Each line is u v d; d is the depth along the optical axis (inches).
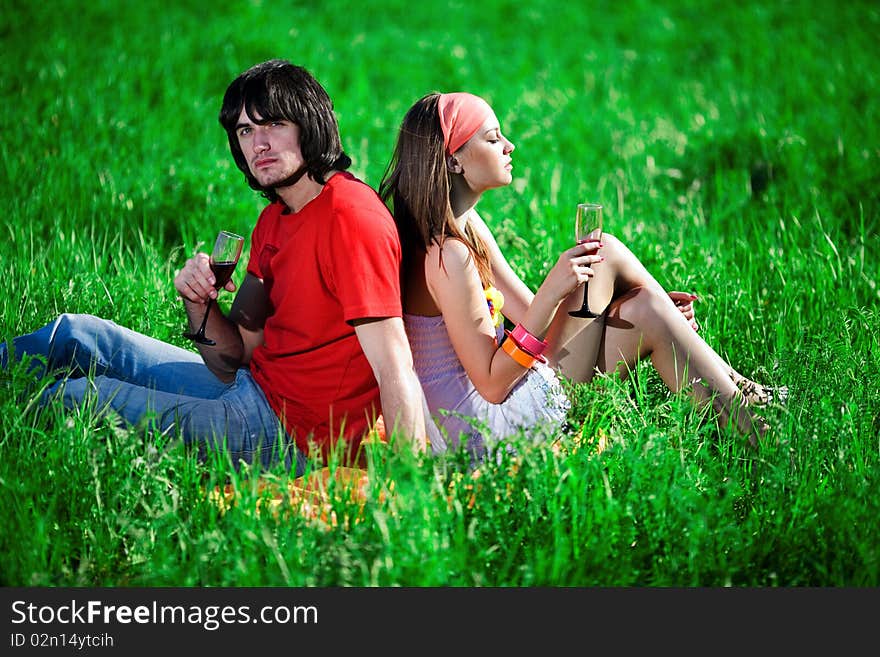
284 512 204.5
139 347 239.6
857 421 241.4
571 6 839.1
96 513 207.3
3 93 504.7
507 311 259.8
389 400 211.2
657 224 404.2
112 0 697.6
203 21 689.6
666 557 199.5
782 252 358.3
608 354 245.0
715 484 219.5
